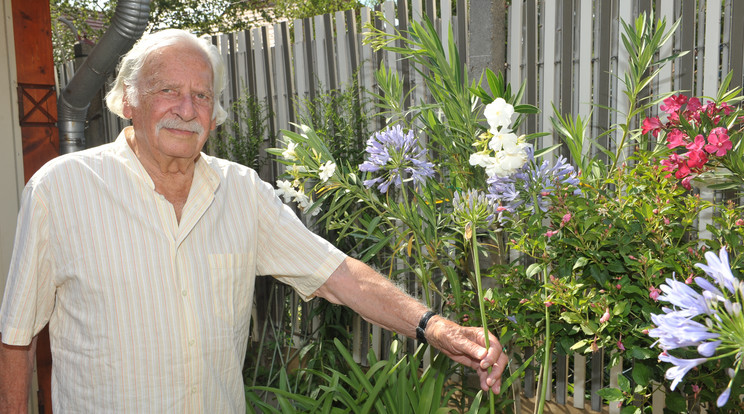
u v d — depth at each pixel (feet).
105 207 4.33
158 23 26.94
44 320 4.49
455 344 4.62
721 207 5.53
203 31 26.89
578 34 8.11
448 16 9.16
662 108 5.87
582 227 5.66
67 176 4.33
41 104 9.55
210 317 4.58
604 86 7.92
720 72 7.71
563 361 8.43
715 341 2.29
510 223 6.38
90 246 4.26
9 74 9.22
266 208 5.16
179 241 4.47
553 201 5.68
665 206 5.50
